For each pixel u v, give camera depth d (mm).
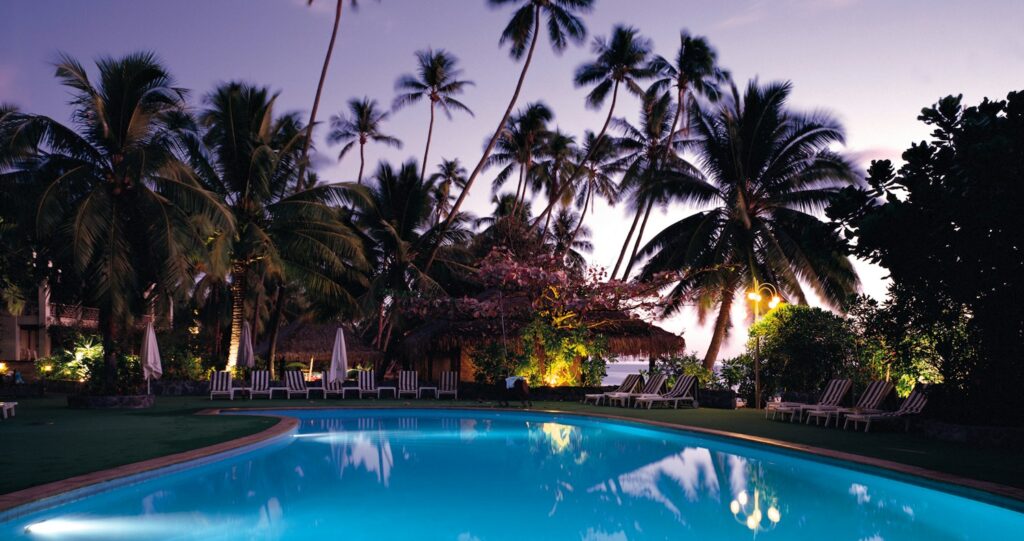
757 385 20109
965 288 11695
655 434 15227
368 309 28047
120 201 19984
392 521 7727
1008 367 12203
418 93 39438
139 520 7477
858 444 11852
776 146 27375
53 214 18281
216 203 20438
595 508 8383
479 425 17188
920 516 7934
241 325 25438
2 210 19469
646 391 21625
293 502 8516
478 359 24250
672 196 27844
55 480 7934
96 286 19828
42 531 6977
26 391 25859
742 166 27156
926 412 13695
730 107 27625
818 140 26656
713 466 11156
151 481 9047
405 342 25953
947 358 13398
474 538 7117
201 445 11070
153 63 19906
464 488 9445
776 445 11805
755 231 26969
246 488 9211
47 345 37438
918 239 11234
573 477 10250
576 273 26406
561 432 15711
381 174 31094
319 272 26109
